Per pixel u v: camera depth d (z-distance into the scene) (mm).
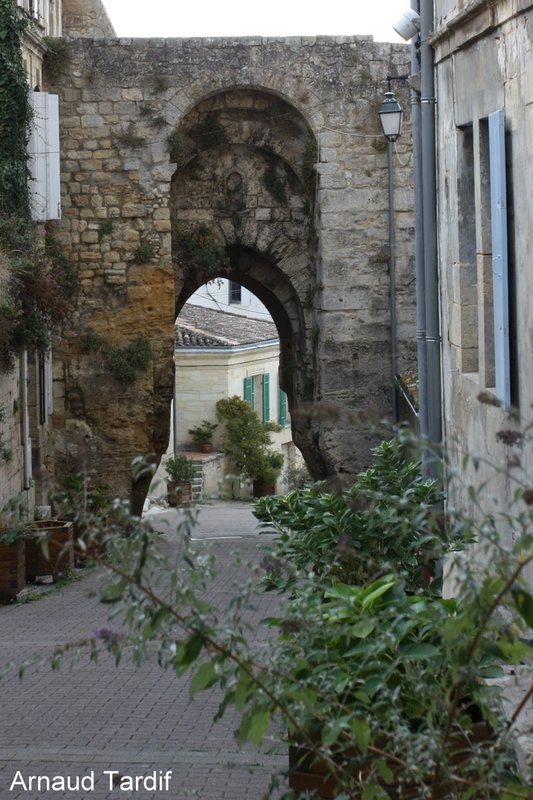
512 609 4684
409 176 25719
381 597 5793
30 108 21344
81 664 12039
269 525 9352
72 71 25328
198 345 44844
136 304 25562
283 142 26719
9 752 8664
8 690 10859
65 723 9609
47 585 18797
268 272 28266
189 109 25578
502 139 8938
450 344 11891
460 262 11188
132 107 25422
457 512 4375
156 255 25562
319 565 8375
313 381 27172
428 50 12766
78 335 25531
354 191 25797
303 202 27312
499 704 5227
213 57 25531
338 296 25891
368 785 4637
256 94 26156
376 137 25734
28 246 20297
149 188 25500
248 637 12773
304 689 4641
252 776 7918
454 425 11781
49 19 26531
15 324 18906
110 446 25797
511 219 9070
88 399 25656
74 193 25453
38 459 23781
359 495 5680
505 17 9031
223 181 27125
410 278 25812
